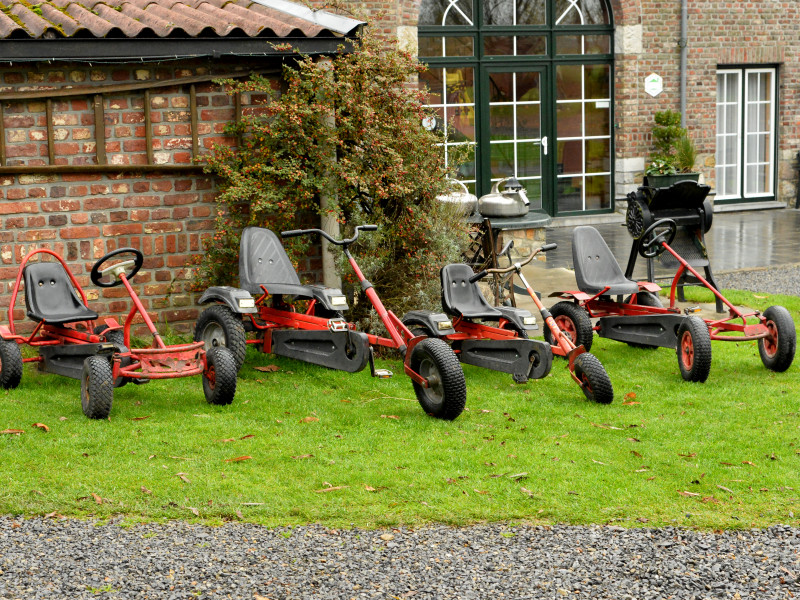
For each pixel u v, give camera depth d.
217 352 5.44
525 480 4.37
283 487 4.25
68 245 6.48
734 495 4.23
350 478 4.36
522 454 4.71
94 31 6.26
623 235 12.91
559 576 3.47
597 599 3.32
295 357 6.05
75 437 4.82
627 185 14.38
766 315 6.35
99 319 6.63
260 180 6.60
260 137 6.72
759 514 4.04
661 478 4.43
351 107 6.53
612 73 14.29
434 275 6.89
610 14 14.15
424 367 5.37
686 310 6.70
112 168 6.48
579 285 6.87
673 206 8.11
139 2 7.46
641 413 5.43
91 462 4.50
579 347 5.65
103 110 6.47
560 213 14.30
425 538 3.77
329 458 4.64
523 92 13.82
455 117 13.48
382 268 6.89
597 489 4.27
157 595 3.29
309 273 7.21
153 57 6.36
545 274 9.89
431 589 3.36
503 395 5.79
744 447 4.85
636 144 14.36
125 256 6.65
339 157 6.90
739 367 6.48
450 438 4.96
